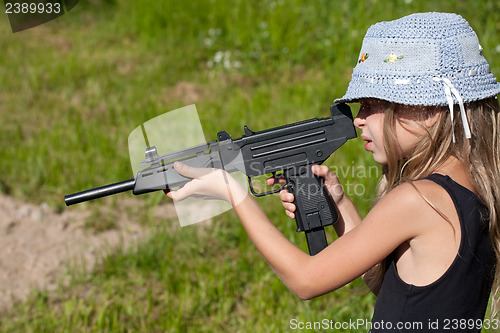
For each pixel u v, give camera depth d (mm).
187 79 6660
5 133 5750
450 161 1642
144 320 3410
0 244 4211
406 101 1585
